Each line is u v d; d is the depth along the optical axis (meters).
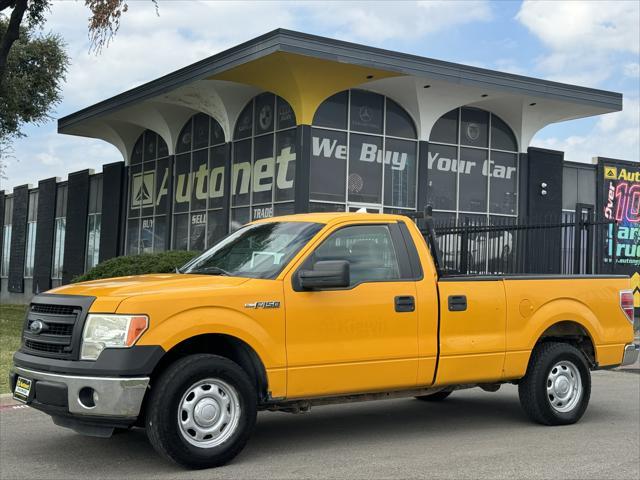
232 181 23.50
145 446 6.61
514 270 17.75
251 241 6.85
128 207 30.27
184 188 26.44
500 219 24.83
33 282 38.72
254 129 22.70
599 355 8.03
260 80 20.84
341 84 20.70
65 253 35.12
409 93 22.11
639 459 6.30
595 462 6.17
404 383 6.68
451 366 6.91
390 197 22.31
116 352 5.46
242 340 5.92
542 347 7.74
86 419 5.53
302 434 7.22
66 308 5.81
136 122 28.06
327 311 6.28
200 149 25.64
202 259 7.02
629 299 8.34
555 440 7.04
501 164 25.02
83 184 34.00
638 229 28.17
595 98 24.39
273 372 6.01
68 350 5.63
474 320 7.09
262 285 6.07
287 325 6.09
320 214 6.93
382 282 6.63
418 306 6.75
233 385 5.86
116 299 5.59
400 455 6.35
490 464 6.07
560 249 16.78
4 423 7.66
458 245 17.78
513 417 8.22
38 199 38.56
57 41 25.11
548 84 23.33
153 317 5.57
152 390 5.61
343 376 6.33
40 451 6.44
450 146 23.91
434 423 7.84
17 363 6.05
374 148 22.06
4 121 23.83
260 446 6.67
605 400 9.62
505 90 22.47
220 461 5.81
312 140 20.95
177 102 24.47
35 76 24.56
